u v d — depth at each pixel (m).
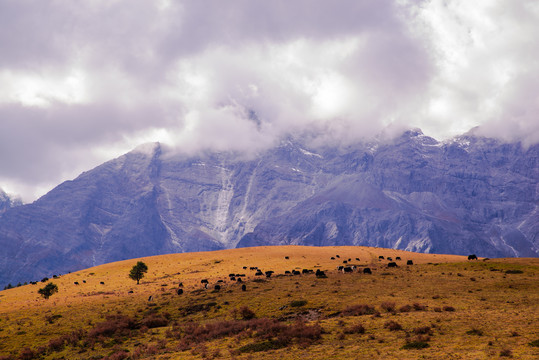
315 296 74.19
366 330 51.16
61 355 60.03
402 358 40.16
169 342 59.31
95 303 90.81
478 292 71.25
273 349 48.19
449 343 43.25
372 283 84.50
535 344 40.31
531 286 74.19
